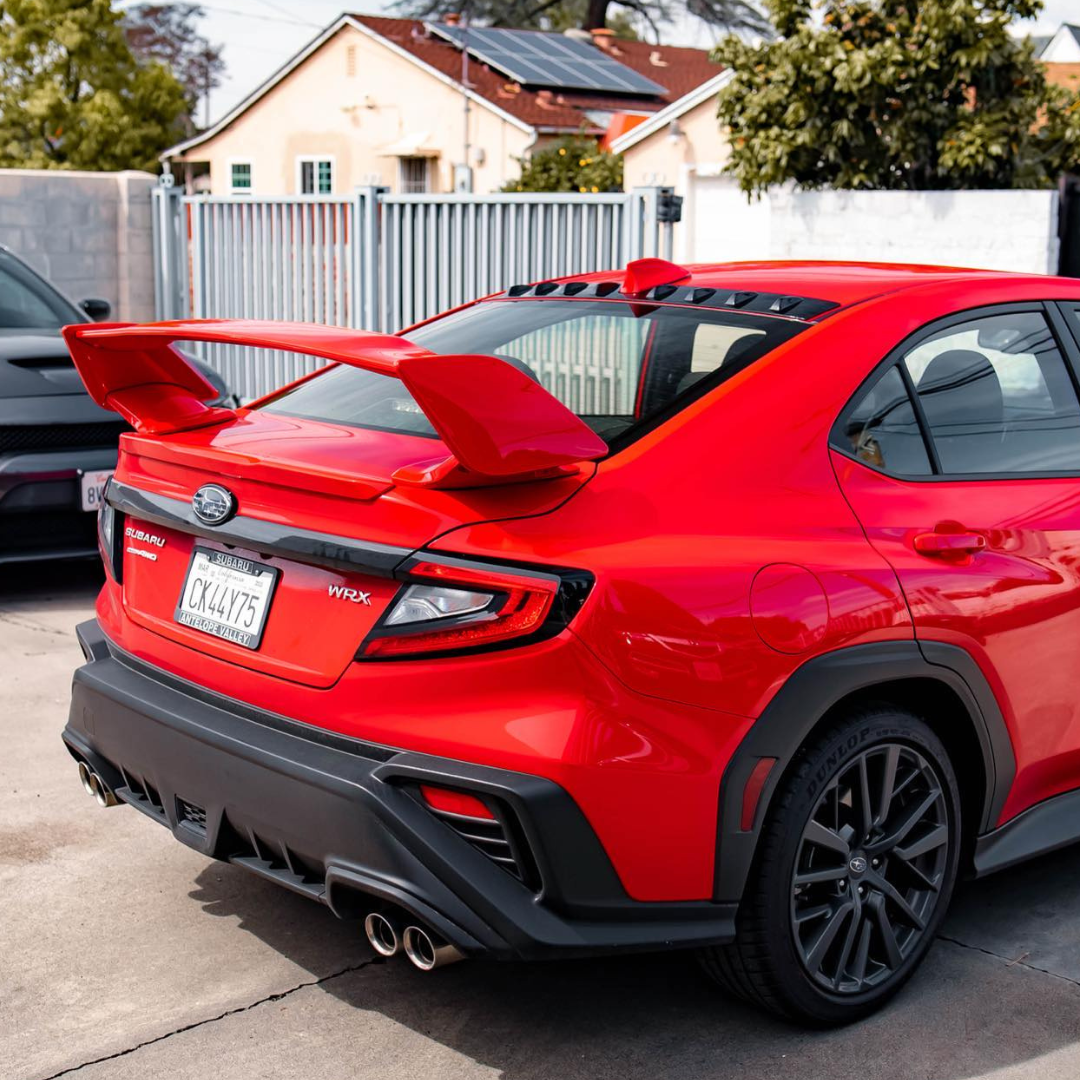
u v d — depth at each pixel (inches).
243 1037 109.3
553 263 347.9
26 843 143.5
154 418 121.5
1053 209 369.4
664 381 111.4
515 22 1827.0
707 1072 106.0
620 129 971.9
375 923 101.0
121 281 482.6
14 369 229.6
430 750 95.7
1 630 220.1
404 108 1146.7
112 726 115.3
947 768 116.3
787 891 105.1
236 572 108.9
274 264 425.4
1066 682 124.3
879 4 411.8
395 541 97.3
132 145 1314.0
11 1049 106.8
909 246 394.3
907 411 117.1
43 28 1279.5
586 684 93.8
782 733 101.1
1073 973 122.7
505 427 93.7
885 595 107.3
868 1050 109.4
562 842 94.0
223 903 132.0
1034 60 423.8
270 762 101.0
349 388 127.2
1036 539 120.7
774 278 128.0
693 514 101.9
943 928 130.8
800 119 410.0
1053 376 131.8
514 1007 114.7
